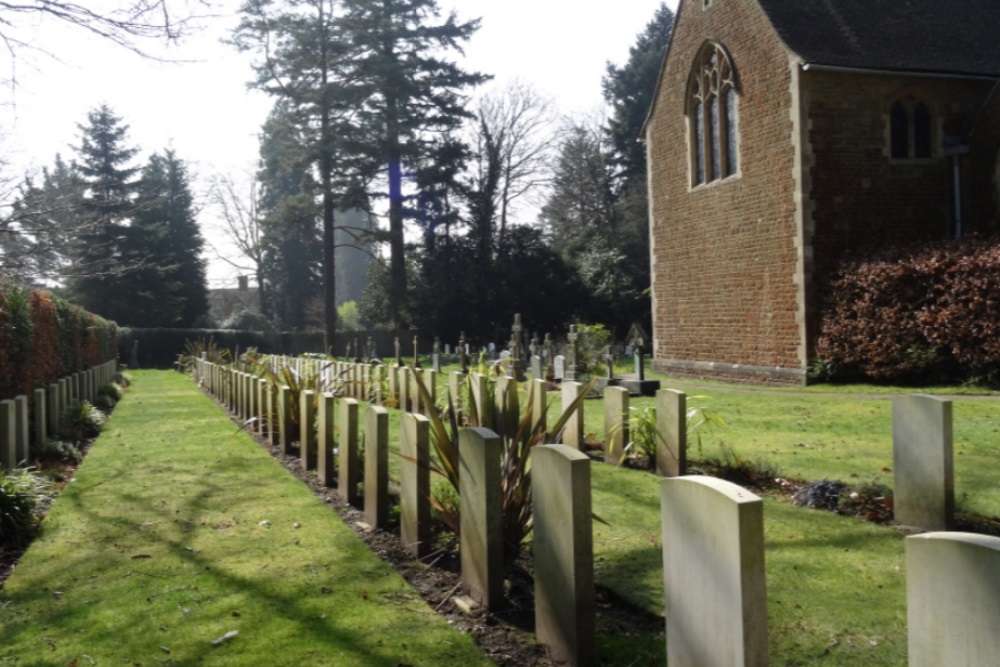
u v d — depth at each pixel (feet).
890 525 22.04
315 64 133.28
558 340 142.72
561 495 13.80
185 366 129.08
